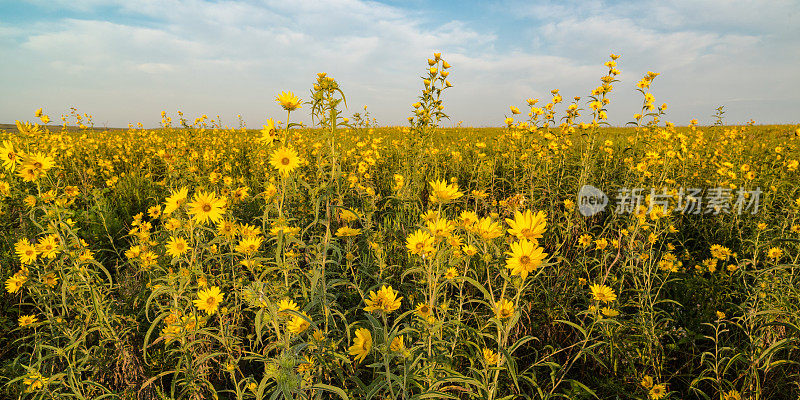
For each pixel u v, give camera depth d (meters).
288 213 2.74
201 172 5.79
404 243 3.68
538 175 4.94
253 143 9.84
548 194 4.78
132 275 2.96
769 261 3.00
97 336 2.58
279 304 1.70
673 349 2.58
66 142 7.97
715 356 2.36
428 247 1.73
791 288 2.25
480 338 2.23
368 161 5.53
